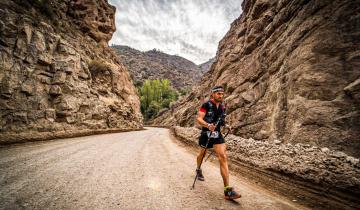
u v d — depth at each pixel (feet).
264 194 11.35
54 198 9.07
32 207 8.04
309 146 17.29
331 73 19.85
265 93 30.94
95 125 55.06
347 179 11.12
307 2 27.66
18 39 32.58
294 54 25.26
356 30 19.49
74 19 75.31
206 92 84.74
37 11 42.78
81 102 48.70
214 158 22.35
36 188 10.19
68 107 42.60
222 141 11.13
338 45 20.38
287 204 9.91
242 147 22.68
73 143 29.99
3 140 24.50
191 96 126.93
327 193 10.67
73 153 20.80
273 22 36.76
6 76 29.14
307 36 24.23
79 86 49.26
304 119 20.01
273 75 30.30
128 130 83.71
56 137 35.55
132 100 100.68
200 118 11.29
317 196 10.57
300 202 10.19
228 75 52.85
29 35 35.06
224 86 52.06
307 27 24.81
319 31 22.71
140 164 17.25
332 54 20.56
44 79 36.86
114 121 72.08
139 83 372.58
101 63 77.87
